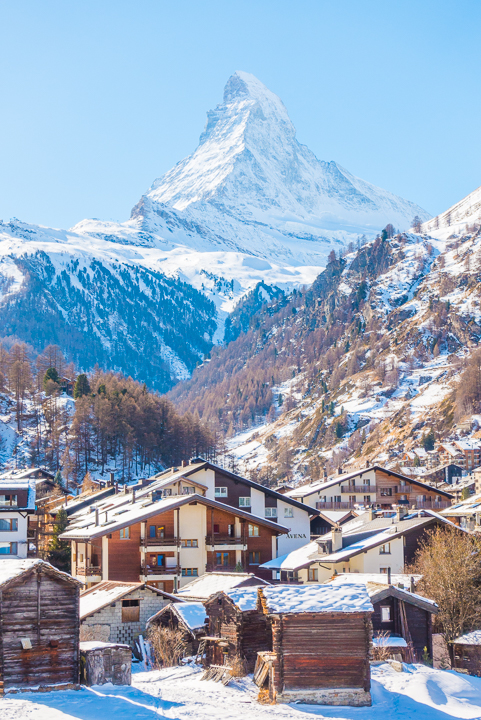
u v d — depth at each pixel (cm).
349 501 13225
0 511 8494
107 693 3753
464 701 3903
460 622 5056
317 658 3747
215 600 4662
